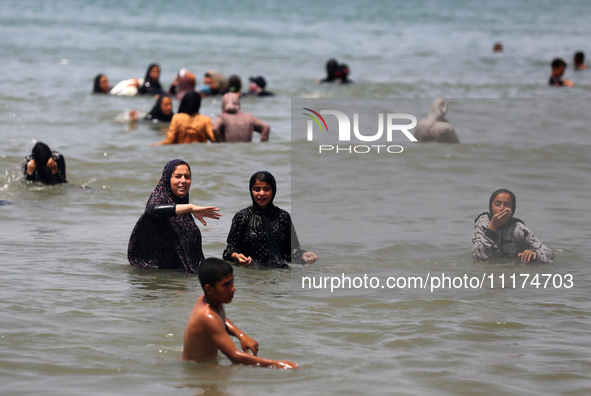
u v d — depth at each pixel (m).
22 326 16.52
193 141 41.28
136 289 19.80
